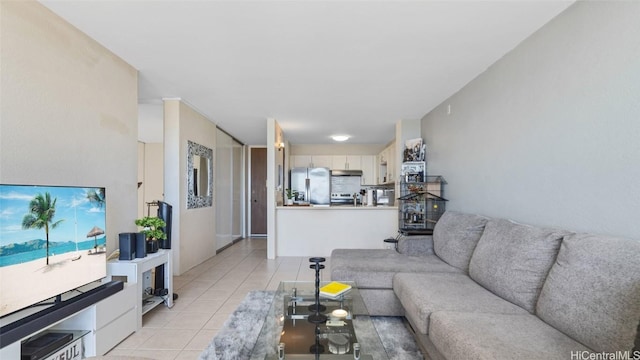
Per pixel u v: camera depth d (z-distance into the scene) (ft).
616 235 5.16
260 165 25.48
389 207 16.60
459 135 11.25
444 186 12.64
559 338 4.49
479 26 6.96
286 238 16.71
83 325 6.22
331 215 16.72
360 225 16.67
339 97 12.18
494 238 7.20
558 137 6.45
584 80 5.80
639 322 3.43
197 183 14.51
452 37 7.46
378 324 8.29
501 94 8.55
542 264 5.64
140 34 7.26
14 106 5.60
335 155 25.12
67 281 5.82
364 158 25.14
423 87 11.02
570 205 6.13
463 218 9.43
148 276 9.50
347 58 8.63
